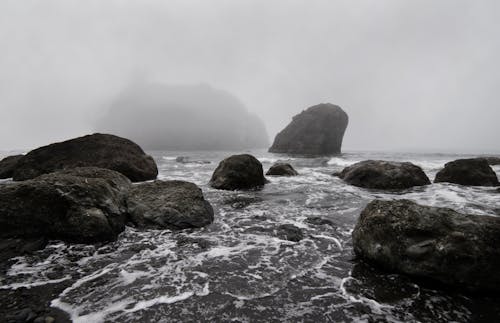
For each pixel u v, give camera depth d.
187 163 29.88
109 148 15.59
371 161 16.73
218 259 5.88
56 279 4.99
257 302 4.31
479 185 14.60
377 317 3.96
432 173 20.34
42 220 6.61
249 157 15.19
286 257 5.99
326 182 16.66
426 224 5.23
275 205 10.81
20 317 3.84
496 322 3.91
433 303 4.34
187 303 4.26
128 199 8.46
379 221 5.75
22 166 14.48
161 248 6.45
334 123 61.19
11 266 5.45
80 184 7.27
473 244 4.71
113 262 5.71
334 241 6.95
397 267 5.20
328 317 3.94
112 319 3.86
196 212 8.27
